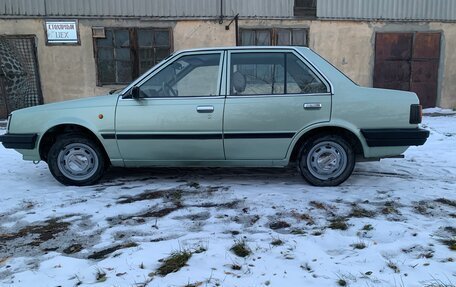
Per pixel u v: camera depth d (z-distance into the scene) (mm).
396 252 3232
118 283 2844
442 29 12820
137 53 11781
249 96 4758
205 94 4828
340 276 2871
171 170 5836
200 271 2975
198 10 11789
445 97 13211
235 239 3508
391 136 4691
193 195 4664
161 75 4895
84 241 3602
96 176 5094
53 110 5012
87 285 2844
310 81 4777
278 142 4789
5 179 5574
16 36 11273
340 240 3467
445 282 2756
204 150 4852
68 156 5078
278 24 12117
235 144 4809
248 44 12133
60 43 11438
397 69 12836
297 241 3439
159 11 11664
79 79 11680
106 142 4918
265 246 3359
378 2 12398
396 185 4980
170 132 4820
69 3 11297
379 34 12570
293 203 4340
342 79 4777
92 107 4926
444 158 6566
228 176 5477
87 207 4344
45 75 11555
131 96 4875
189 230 3766
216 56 4863
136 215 4141
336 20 12297
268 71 4812
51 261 3209
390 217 3984
